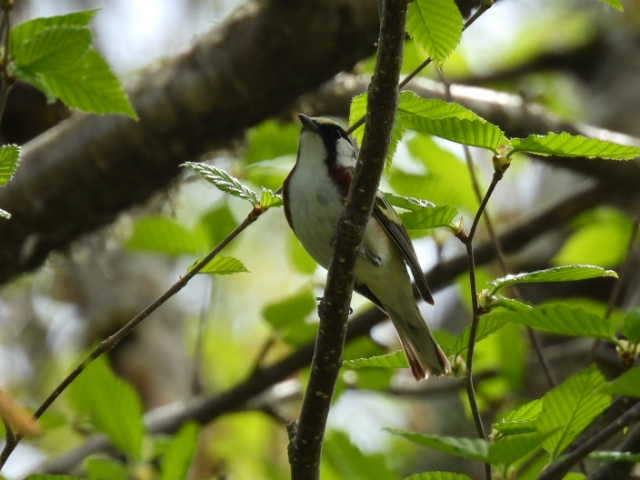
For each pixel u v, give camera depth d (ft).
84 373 30.81
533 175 55.16
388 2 18.20
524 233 42.14
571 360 41.14
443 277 38.63
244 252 57.77
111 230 40.93
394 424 52.60
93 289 46.83
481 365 38.78
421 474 19.67
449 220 21.24
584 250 39.93
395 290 29.53
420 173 37.83
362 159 19.44
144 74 34.78
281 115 37.86
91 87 23.54
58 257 39.73
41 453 50.29
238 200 50.80
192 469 43.86
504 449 17.02
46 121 36.99
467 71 55.16
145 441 31.63
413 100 19.99
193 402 39.17
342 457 33.83
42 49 22.40
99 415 31.12
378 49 18.62
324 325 20.43
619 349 19.44
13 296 52.65
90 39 22.41
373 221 28.89
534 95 48.37
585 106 53.62
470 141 19.81
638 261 43.96
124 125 34.17
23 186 34.86
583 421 19.58
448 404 51.98
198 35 34.60
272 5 32.30
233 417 48.26
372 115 19.04
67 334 52.95
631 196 44.32
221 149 36.91
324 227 28.43
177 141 34.40
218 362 54.65
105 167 34.58
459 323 55.57
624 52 53.72
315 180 28.43
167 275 48.37
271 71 32.91
